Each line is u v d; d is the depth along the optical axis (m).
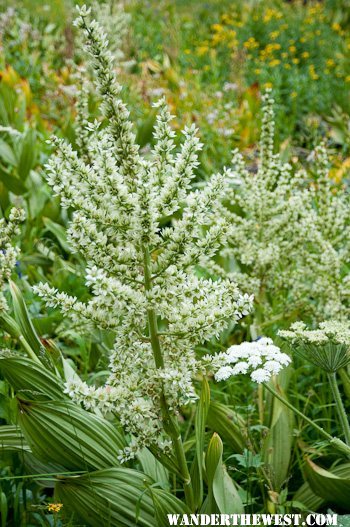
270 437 1.83
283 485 1.87
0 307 1.75
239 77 5.38
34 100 4.77
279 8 8.71
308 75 5.71
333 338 1.67
